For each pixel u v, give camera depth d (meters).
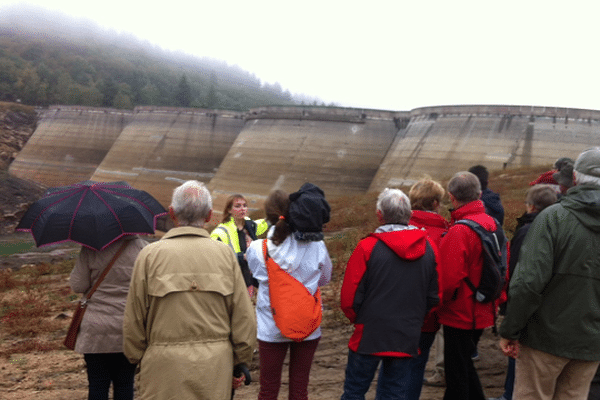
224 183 59.84
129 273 4.01
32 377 6.54
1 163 102.19
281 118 58.97
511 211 16.45
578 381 3.36
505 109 41.28
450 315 4.08
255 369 6.34
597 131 38.31
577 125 38.81
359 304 3.77
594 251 3.12
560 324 3.20
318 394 5.27
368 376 3.86
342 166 52.34
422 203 4.59
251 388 5.71
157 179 75.62
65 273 18.52
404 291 3.71
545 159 38.06
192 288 3.00
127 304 3.06
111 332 3.89
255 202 54.16
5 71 162.25
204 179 74.25
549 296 3.23
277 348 3.85
